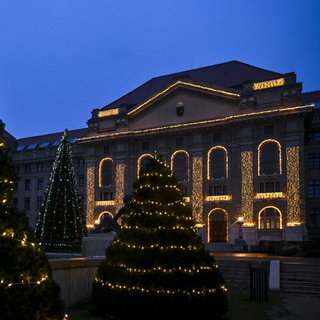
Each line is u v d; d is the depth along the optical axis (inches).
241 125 2155.5
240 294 790.5
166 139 2380.7
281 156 2043.6
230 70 2512.3
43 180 3004.4
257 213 2053.4
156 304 494.3
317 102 2377.0
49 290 276.8
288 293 821.2
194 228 555.2
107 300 520.1
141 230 532.4
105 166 2561.5
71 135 3117.6
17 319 252.7
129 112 2519.7
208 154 2246.6
